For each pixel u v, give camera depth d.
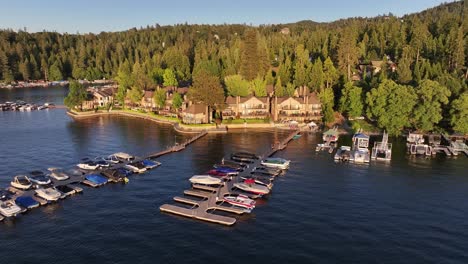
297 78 182.00
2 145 123.38
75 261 55.53
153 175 92.94
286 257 56.66
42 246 59.56
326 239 61.81
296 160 106.19
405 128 141.00
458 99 125.44
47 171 95.06
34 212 71.44
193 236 62.81
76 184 85.50
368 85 162.75
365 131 140.38
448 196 79.31
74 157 108.81
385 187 84.56
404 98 129.75
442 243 60.62
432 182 87.62
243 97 166.12
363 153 108.38
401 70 166.62
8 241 61.00
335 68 181.38
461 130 122.38
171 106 176.88
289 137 133.12
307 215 70.56
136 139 133.75
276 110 159.25
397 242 60.94
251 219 69.06
